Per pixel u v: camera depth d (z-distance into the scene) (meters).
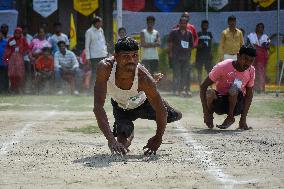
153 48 35.22
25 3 47.66
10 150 14.39
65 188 9.93
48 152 14.01
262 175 11.14
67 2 50.03
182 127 19.70
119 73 12.83
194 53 41.22
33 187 10.05
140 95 13.57
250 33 40.09
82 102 30.12
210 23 43.59
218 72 18.77
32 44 37.06
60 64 36.34
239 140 16.27
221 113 19.25
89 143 15.63
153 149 13.56
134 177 10.82
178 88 34.81
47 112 24.84
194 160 12.84
